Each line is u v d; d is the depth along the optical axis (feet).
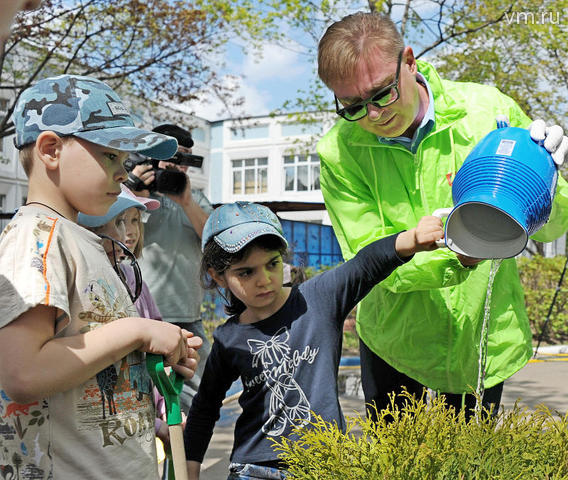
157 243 12.76
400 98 7.43
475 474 5.27
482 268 8.23
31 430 5.02
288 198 104.68
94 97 5.52
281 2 31.94
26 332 4.78
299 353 7.39
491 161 6.27
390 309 8.66
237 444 7.57
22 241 4.97
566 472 5.27
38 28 30.99
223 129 110.52
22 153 5.55
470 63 35.63
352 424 6.00
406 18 30.99
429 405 6.24
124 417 5.40
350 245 8.73
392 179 8.45
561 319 36.17
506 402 19.52
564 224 8.13
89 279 5.32
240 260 7.27
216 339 7.87
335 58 7.34
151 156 6.15
